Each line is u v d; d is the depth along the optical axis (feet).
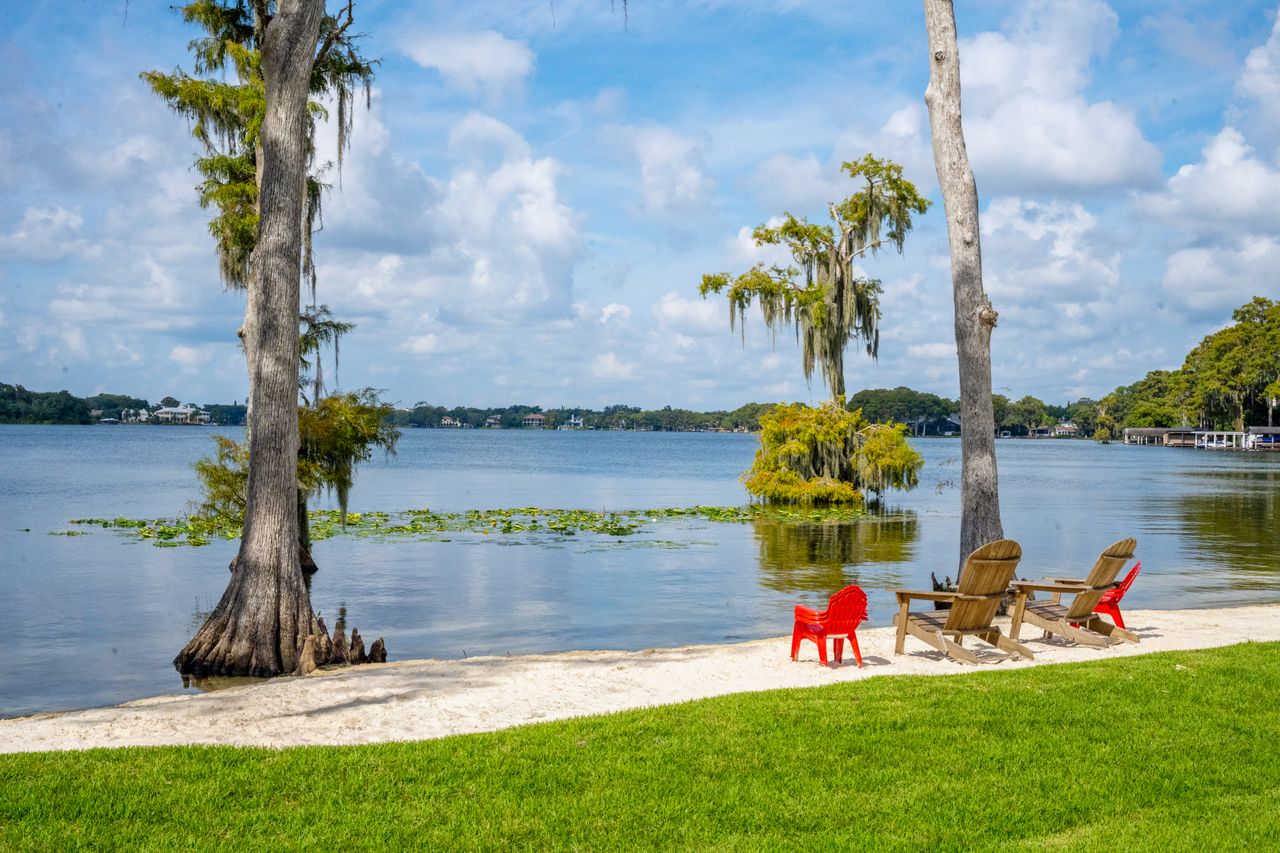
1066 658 35.01
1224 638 39.50
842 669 33.35
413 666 36.04
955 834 18.16
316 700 29.55
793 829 18.45
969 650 36.06
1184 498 158.51
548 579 68.03
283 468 44.62
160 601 59.26
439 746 23.12
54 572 70.33
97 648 46.91
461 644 47.50
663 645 46.62
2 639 48.78
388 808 19.22
